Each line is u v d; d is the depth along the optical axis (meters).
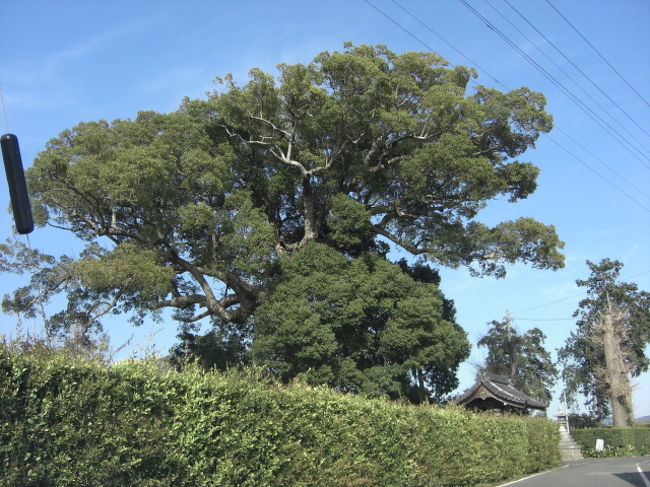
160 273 21.17
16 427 6.20
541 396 61.72
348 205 25.42
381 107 24.80
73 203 23.14
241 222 22.81
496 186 24.80
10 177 5.54
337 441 11.75
